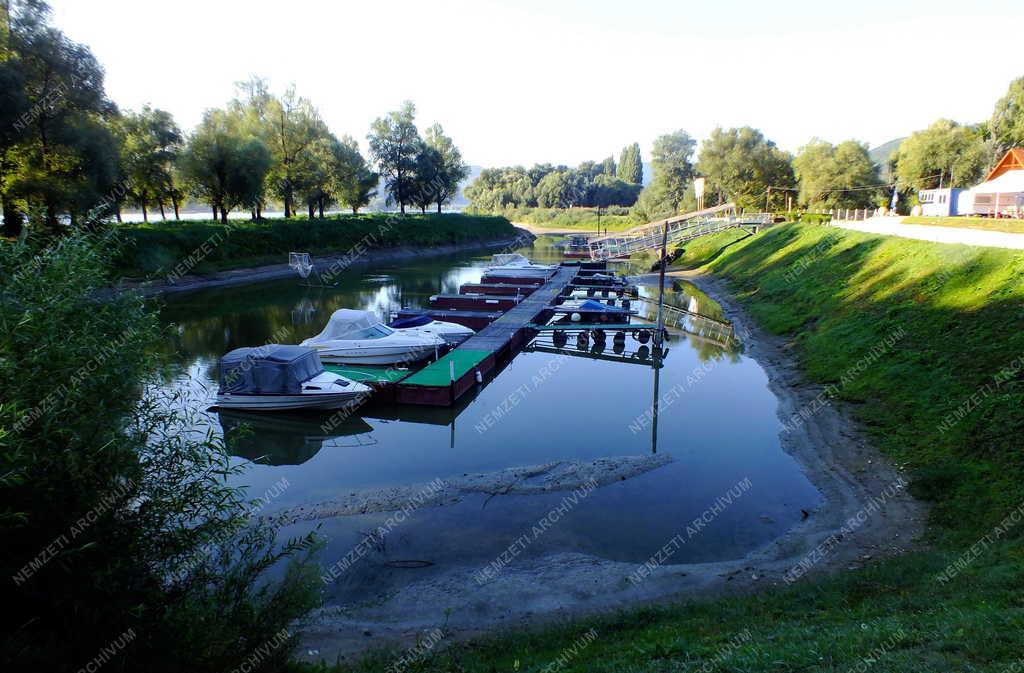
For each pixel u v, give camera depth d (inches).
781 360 974.4
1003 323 661.3
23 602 195.6
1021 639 236.4
